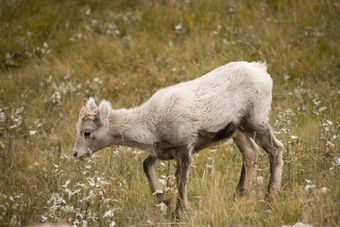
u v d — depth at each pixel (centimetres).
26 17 4547
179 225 1997
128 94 3416
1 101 3547
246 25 4009
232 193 2300
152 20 4366
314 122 2722
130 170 2498
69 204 2061
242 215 1956
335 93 2986
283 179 2336
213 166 2483
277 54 3544
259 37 3816
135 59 3894
